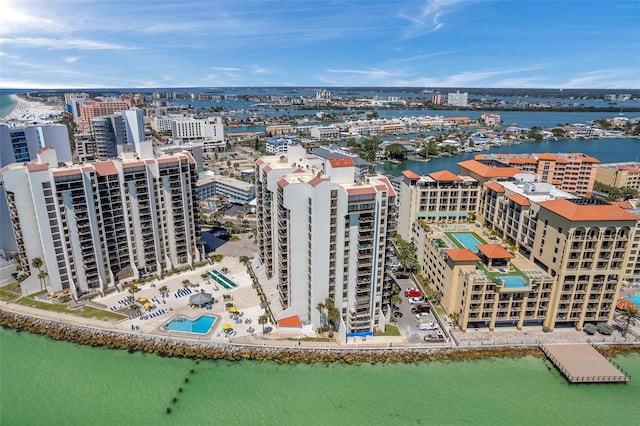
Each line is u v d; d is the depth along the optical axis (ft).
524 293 448.24
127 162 534.78
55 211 484.33
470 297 445.37
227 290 542.98
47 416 352.08
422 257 589.73
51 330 459.73
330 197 408.67
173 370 409.08
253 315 488.44
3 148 626.23
